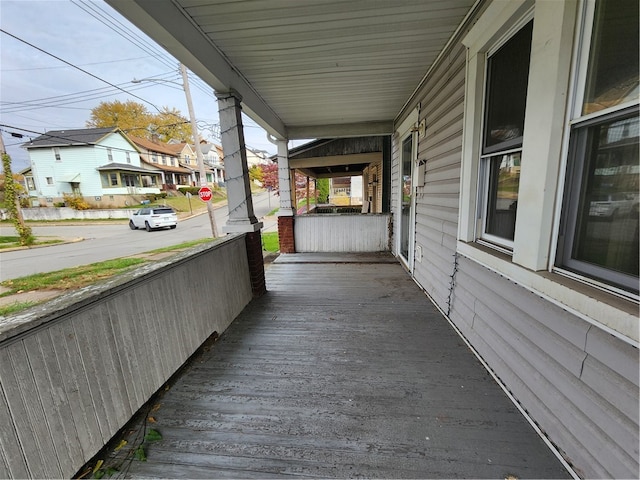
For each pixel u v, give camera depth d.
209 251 2.34
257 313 2.88
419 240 3.61
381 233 5.75
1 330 0.96
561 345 1.26
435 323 2.55
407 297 3.20
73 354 1.21
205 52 2.29
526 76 1.57
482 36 1.87
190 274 2.08
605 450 1.05
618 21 1.01
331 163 7.33
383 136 6.11
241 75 3.02
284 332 2.47
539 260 1.38
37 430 1.06
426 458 1.26
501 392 1.65
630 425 0.96
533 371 1.44
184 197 26.84
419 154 3.53
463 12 2.03
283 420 1.50
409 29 2.23
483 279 1.97
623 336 0.96
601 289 1.12
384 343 2.23
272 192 34.97
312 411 1.56
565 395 1.24
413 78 3.25
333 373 1.88
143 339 1.62
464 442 1.33
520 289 1.55
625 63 1.00
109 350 1.39
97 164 22.61
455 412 1.51
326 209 13.38
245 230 3.09
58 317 1.14
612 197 1.08
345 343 2.25
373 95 3.78
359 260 5.07
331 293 3.40
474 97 2.02
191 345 2.08
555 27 1.22
